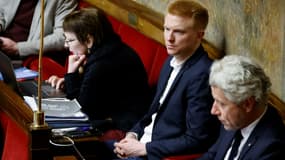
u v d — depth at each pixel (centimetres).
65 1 789
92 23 546
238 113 352
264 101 354
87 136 463
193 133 440
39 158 355
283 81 441
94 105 538
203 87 444
